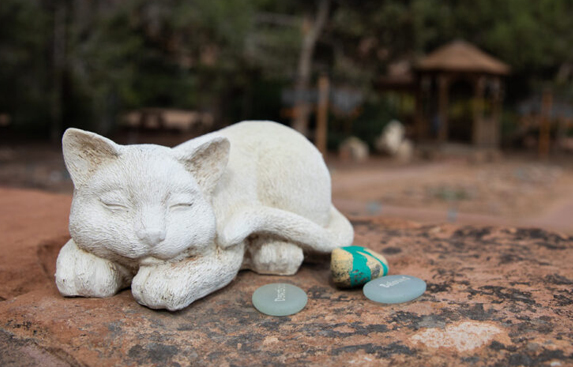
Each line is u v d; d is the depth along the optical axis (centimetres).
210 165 52
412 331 47
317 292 55
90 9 311
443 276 58
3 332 48
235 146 57
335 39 317
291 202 57
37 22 276
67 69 320
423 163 326
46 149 295
